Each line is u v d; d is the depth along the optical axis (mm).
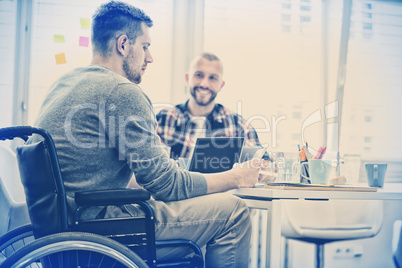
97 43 1345
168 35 2967
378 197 1290
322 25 3148
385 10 3223
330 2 3133
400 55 3223
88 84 1186
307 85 3129
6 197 1590
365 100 3189
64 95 1190
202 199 1257
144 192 1048
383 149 3174
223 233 1267
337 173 1729
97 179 1144
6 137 955
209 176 1298
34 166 1040
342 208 2459
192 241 1193
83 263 1039
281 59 3100
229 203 1269
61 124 1146
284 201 2396
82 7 2816
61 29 2793
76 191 1112
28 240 1555
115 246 982
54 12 2787
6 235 1278
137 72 1385
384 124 3197
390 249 2922
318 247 2656
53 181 1012
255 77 3072
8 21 2730
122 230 1065
